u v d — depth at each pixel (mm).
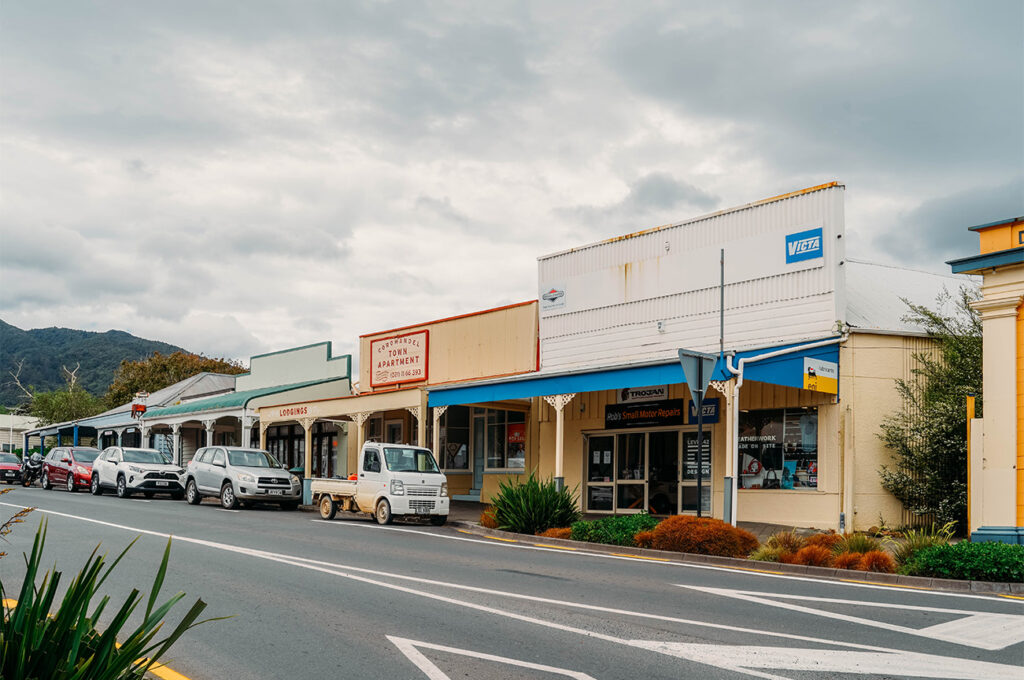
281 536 18219
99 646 4996
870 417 20031
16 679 4703
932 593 12055
